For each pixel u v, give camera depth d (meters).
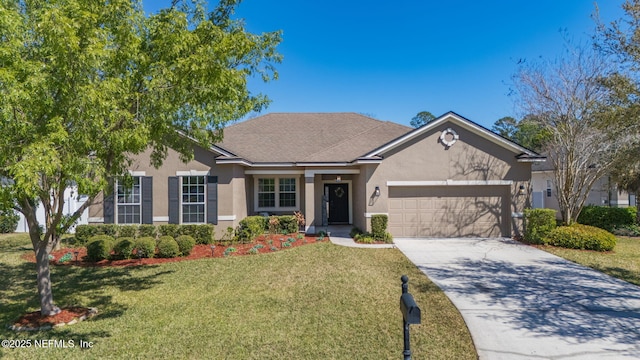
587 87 14.55
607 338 5.78
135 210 14.91
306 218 16.39
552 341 5.67
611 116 11.25
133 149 6.07
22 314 6.92
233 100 7.36
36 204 7.02
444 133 15.07
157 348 5.36
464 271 10.01
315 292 7.99
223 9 8.43
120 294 8.09
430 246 13.41
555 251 12.57
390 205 15.21
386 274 9.61
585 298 7.75
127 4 6.27
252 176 18.20
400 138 14.88
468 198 15.20
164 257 11.66
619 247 13.45
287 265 10.47
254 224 14.56
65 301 7.65
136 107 6.36
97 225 14.06
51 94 5.54
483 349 5.39
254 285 8.58
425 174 15.07
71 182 6.36
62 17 4.95
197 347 5.38
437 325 6.27
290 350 5.26
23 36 5.43
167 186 14.96
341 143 17.77
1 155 4.71
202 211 14.97
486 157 15.09
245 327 6.12
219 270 10.02
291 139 19.08
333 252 12.16
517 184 15.05
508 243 14.01
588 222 18.33
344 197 19.19
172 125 7.35
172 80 6.29
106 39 5.96
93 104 5.22
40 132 5.25
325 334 5.82
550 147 16.39
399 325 6.20
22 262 11.45
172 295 7.96
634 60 10.72
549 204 24.70
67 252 12.45
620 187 16.95
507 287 8.54
